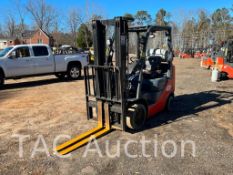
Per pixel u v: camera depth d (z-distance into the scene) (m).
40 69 12.90
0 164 4.50
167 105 7.33
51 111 7.71
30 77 13.82
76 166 4.39
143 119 6.05
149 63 6.89
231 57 13.76
